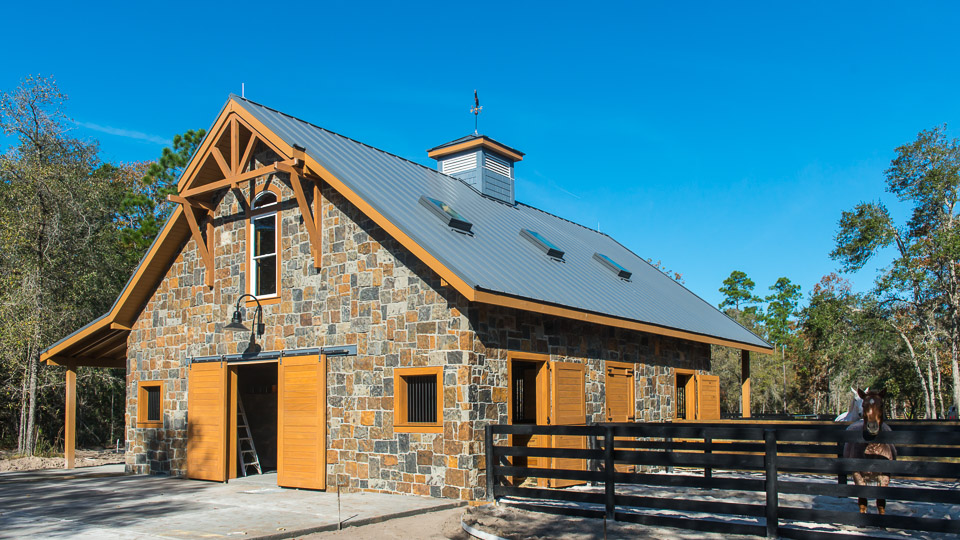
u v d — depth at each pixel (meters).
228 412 15.35
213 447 15.34
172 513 10.73
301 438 13.80
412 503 11.42
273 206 15.02
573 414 14.15
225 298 15.70
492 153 20.88
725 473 16.36
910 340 43.56
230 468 15.28
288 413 14.08
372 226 13.34
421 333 12.43
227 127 15.23
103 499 12.44
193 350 16.20
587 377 14.85
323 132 16.28
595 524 9.41
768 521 8.32
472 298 11.09
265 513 10.64
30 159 24.02
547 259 15.97
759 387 50.03
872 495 7.71
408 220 12.98
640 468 16.23
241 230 15.63
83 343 18.17
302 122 16.12
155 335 17.11
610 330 15.95
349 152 15.82
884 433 7.97
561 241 19.31
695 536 8.66
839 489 7.92
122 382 27.11
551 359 13.79
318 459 13.43
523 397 14.45
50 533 9.20
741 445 12.74
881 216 40.09
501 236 15.70
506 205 20.33
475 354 11.92
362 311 13.30
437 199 15.69
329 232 13.98
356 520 9.89
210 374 15.65
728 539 8.46
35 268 23.17
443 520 10.21
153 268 17.02
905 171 39.38
